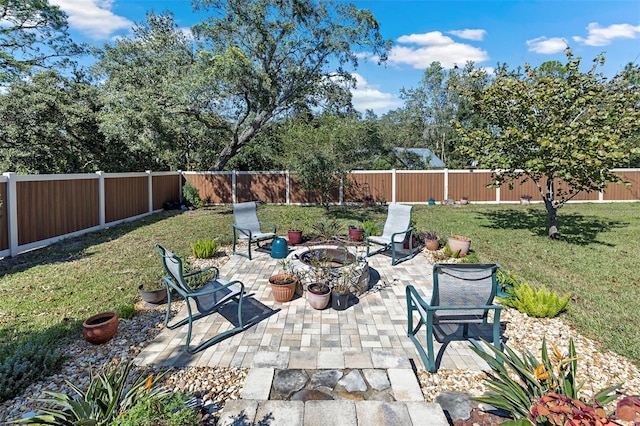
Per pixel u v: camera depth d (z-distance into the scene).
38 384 2.93
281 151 17.22
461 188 16.59
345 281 4.79
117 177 11.35
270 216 12.67
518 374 2.57
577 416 1.73
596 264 6.61
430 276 5.89
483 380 2.99
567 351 3.51
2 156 13.46
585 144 7.47
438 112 37.00
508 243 8.43
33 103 13.13
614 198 16.19
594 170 7.46
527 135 8.05
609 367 3.25
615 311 4.47
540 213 13.20
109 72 15.77
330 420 2.36
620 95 7.98
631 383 3.01
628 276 5.89
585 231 9.77
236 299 4.08
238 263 6.65
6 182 7.15
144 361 3.30
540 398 2.11
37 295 4.99
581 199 16.19
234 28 14.21
